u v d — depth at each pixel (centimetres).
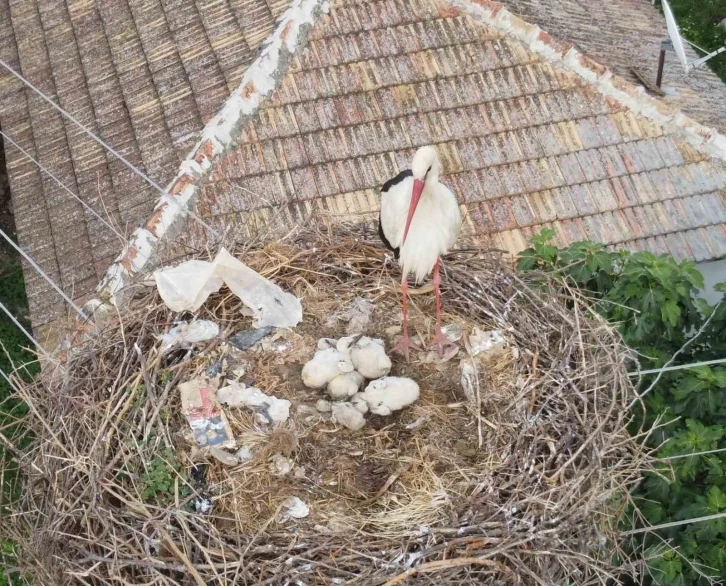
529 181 684
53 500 397
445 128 693
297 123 683
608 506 418
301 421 460
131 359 467
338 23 725
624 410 416
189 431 443
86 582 364
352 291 532
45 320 676
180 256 547
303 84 698
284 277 526
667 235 677
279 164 668
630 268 514
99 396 448
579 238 667
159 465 412
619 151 703
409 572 356
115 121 768
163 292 477
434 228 462
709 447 463
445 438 451
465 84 711
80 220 718
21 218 750
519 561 359
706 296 745
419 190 434
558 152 696
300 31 717
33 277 705
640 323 500
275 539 394
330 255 540
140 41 823
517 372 470
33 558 393
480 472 423
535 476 406
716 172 705
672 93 831
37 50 892
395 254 504
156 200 676
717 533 459
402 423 464
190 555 374
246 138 676
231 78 728
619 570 406
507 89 713
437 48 722
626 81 724
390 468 439
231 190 657
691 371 488
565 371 445
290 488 424
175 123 723
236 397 461
